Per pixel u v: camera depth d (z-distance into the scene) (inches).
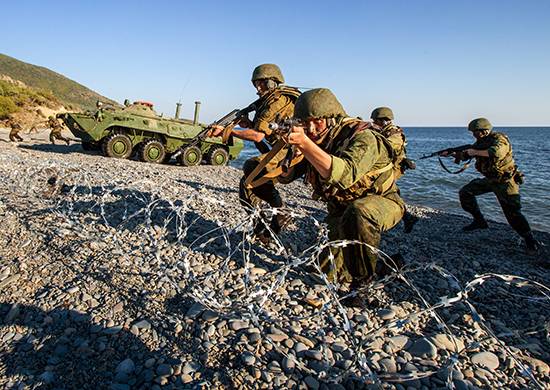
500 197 239.1
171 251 169.2
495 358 111.0
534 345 121.0
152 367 102.4
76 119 522.9
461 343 118.3
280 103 157.4
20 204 227.5
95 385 97.9
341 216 138.6
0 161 404.5
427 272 175.9
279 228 183.3
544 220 412.2
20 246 171.0
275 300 135.7
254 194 176.6
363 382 97.3
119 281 143.1
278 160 164.7
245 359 102.9
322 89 118.7
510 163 234.7
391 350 112.3
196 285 138.2
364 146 110.3
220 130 165.9
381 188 130.4
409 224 256.1
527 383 102.3
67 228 189.2
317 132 120.0
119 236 183.8
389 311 133.3
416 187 637.9
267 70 162.7
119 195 255.3
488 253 231.1
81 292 136.1
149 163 563.2
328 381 96.7
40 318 122.8
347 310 132.6
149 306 128.6
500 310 145.2
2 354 108.2
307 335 116.4
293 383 96.1
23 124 1273.4
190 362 103.7
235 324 117.9
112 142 552.7
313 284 148.6
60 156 536.1
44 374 100.1
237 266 160.2
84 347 109.7
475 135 247.1
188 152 578.6
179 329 116.7
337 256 146.3
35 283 142.3
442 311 139.9
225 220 218.5
